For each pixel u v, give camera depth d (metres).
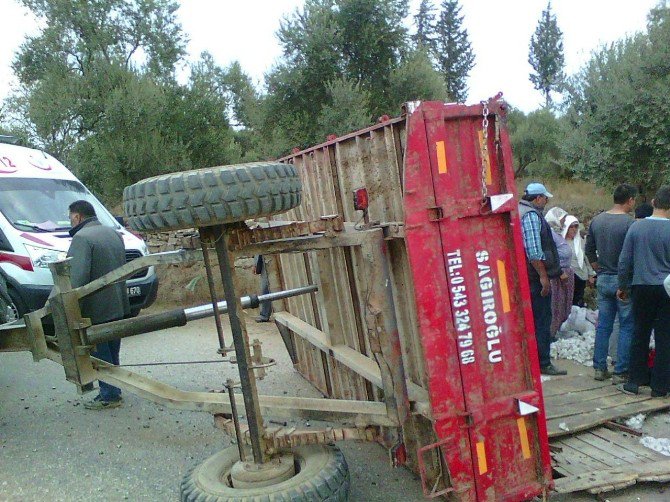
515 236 3.01
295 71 14.07
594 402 4.74
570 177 17.16
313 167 4.57
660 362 4.72
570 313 6.52
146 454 4.54
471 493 3.02
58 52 17.11
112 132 13.05
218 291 9.84
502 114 2.95
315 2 14.38
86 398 5.80
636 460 3.85
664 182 10.37
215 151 13.95
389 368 3.03
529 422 3.16
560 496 3.57
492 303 3.02
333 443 3.46
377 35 14.18
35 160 8.35
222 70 18.09
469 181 2.94
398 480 3.92
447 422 2.95
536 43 56.34
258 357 3.28
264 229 3.09
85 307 5.11
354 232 3.03
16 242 6.93
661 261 4.61
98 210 8.42
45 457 4.52
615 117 10.74
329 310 4.51
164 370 6.64
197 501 2.98
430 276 2.87
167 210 2.78
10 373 6.66
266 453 3.23
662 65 10.52
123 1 18.59
